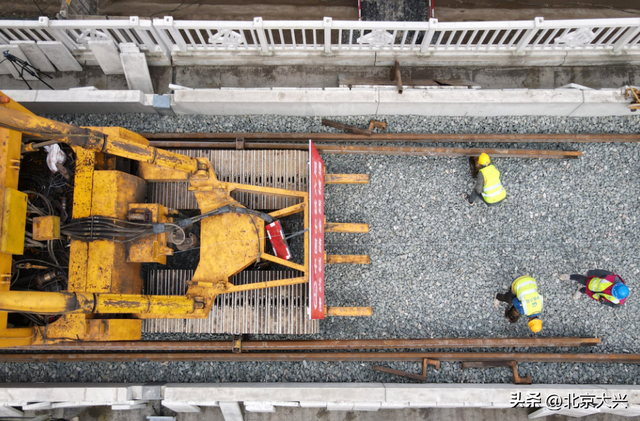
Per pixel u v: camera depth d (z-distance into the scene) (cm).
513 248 771
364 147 768
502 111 775
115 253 598
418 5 783
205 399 691
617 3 870
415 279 763
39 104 753
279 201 732
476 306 759
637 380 737
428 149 767
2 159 551
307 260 671
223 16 873
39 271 645
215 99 745
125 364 740
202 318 683
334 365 741
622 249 770
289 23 692
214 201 667
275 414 746
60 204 647
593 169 782
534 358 729
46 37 741
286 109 775
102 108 769
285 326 715
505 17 868
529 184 782
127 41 782
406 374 728
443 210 777
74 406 697
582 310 760
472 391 696
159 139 778
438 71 801
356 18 868
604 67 797
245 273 721
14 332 579
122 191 616
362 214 778
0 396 684
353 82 769
